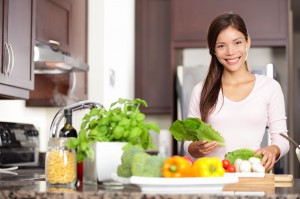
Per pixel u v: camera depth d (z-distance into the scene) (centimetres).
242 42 249
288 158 464
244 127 258
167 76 511
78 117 423
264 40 482
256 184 179
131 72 504
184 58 507
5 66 276
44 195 147
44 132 423
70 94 405
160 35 514
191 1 493
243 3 487
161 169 159
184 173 157
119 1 468
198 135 219
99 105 201
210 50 257
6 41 278
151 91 511
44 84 403
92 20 431
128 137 183
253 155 223
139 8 516
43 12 351
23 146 364
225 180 152
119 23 468
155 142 507
